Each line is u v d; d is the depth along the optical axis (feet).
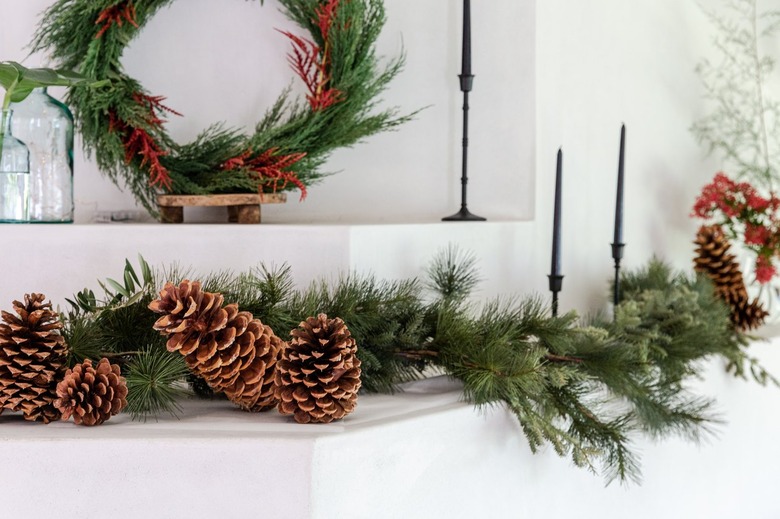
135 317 6.64
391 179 8.48
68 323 6.64
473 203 8.57
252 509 5.90
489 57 8.43
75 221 8.17
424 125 8.48
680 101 9.88
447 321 7.07
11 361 6.07
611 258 9.20
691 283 9.02
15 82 7.09
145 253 7.25
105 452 5.88
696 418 7.73
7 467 5.90
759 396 9.64
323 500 5.95
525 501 7.26
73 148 7.83
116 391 6.12
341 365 6.07
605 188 9.08
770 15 10.13
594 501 7.86
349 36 7.93
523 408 6.86
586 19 8.78
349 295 6.90
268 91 8.28
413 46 8.45
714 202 9.43
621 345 7.51
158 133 7.84
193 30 8.21
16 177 7.50
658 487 8.46
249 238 7.24
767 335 9.86
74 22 7.74
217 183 7.76
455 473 6.73
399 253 7.55
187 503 5.90
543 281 8.58
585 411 7.17
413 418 6.43
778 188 10.75
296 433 5.98
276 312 6.72
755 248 10.22
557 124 8.54
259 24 8.25
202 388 6.76
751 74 10.61
